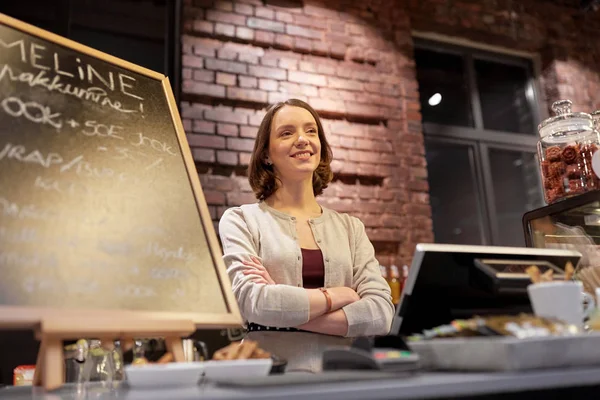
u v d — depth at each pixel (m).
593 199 1.22
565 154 1.37
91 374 1.16
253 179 1.68
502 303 0.95
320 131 1.74
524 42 4.30
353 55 3.64
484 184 4.14
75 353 1.20
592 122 1.44
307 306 1.34
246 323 1.42
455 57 4.37
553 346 0.73
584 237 1.31
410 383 0.65
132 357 1.42
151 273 0.94
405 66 3.80
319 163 1.78
